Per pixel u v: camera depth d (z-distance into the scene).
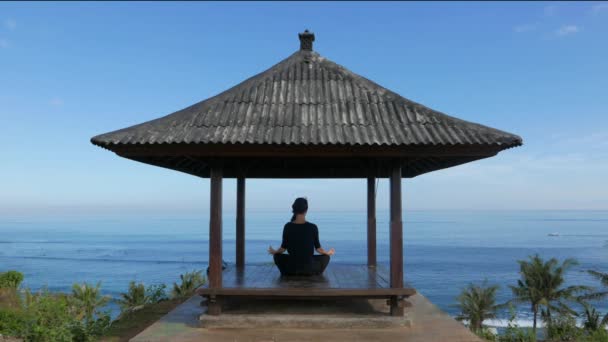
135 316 10.04
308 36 8.62
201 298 9.21
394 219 7.02
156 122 6.89
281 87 7.77
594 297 42.19
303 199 8.02
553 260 43.62
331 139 6.29
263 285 7.29
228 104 7.36
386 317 6.98
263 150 6.48
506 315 51.69
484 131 6.51
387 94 7.62
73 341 8.23
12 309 12.69
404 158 7.12
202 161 7.75
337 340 6.30
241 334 6.60
